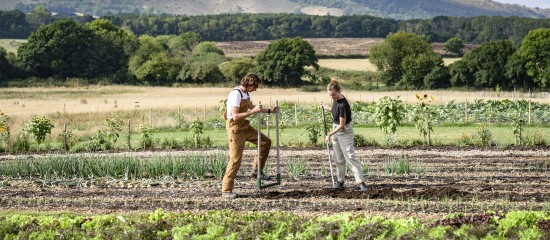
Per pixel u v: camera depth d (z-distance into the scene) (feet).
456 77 313.12
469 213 42.29
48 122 91.40
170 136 105.91
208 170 62.39
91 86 323.98
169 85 334.85
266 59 342.23
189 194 51.29
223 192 49.44
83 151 87.66
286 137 98.43
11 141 92.43
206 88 307.99
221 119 123.85
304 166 62.64
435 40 583.99
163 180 57.57
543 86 304.71
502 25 579.89
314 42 589.32
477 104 150.61
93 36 369.30
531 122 113.91
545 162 63.67
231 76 340.59
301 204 46.26
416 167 61.77
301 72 340.59
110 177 59.52
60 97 247.29
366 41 597.52
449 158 71.46
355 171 51.11
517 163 66.59
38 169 63.26
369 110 131.44
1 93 269.64
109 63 369.91
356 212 43.62
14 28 604.49
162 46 450.71
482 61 312.09
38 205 48.01
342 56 476.54
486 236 32.45
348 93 269.44
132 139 101.55
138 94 263.70
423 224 35.86
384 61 352.28
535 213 35.55
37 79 342.23
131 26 650.02
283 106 147.23
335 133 51.49
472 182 54.70
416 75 325.83
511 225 34.04
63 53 356.79
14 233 36.19
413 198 47.67
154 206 46.88
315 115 122.11
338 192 49.93
